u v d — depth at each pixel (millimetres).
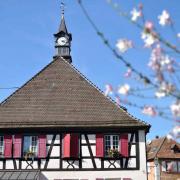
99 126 27078
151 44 4383
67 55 33906
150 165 51000
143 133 26953
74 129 27109
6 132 27312
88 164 26344
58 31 34469
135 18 4273
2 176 25109
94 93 29484
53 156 26578
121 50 4449
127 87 4582
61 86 30000
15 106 28828
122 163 26312
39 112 28375
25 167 26453
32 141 27156
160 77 4348
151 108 4613
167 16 4453
